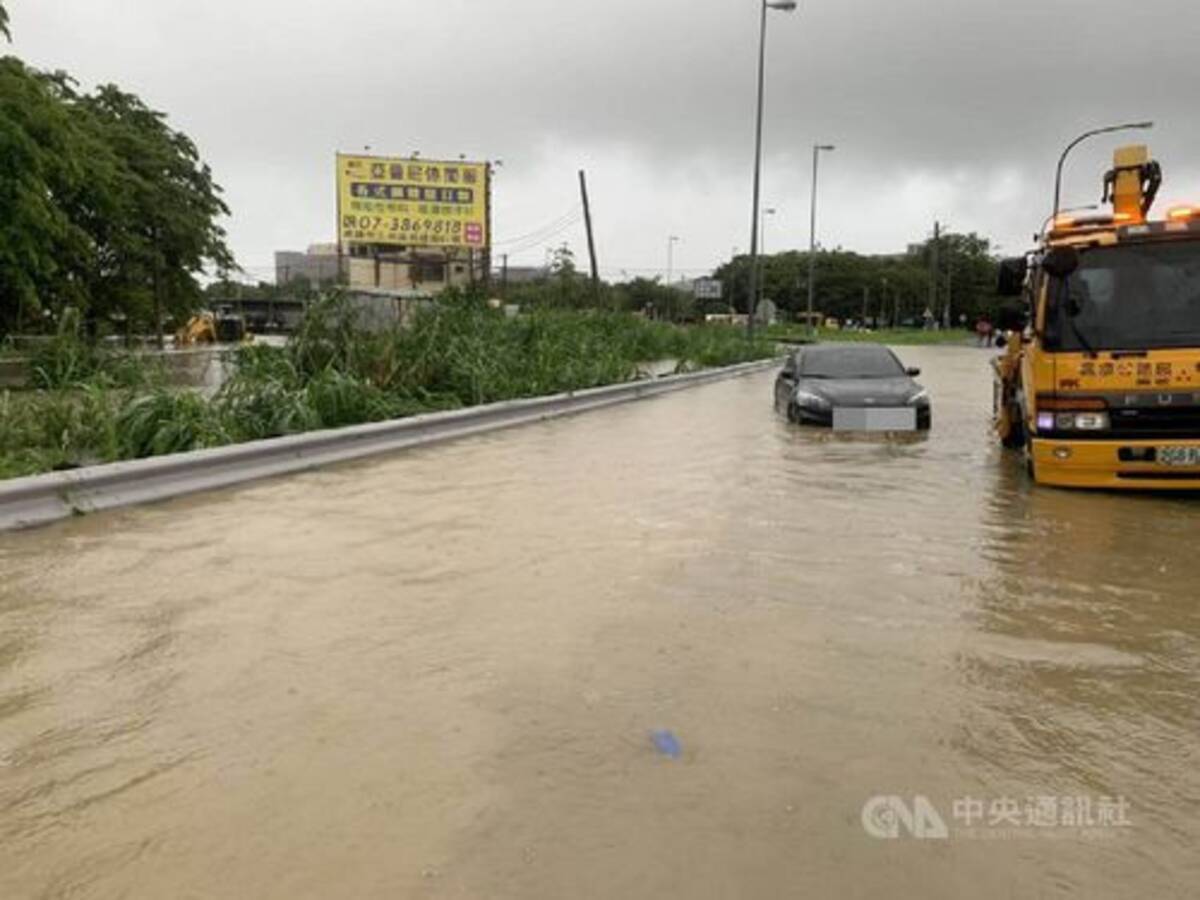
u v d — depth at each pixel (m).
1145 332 8.66
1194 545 6.80
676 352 29.61
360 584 5.60
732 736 3.65
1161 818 3.11
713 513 7.75
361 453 10.70
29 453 8.95
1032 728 3.76
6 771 3.36
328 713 3.83
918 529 7.26
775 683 4.18
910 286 110.44
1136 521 7.62
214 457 8.66
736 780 3.31
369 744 3.56
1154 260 8.72
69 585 5.52
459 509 7.82
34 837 2.94
